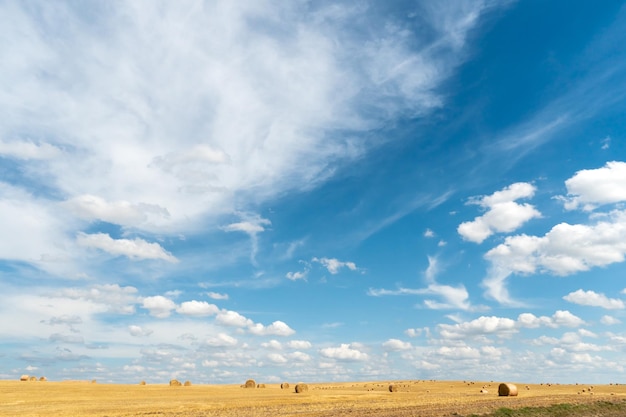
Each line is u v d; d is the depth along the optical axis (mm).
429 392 99938
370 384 160875
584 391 103125
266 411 49469
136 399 65812
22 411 48156
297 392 89625
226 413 47062
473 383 157875
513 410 51375
